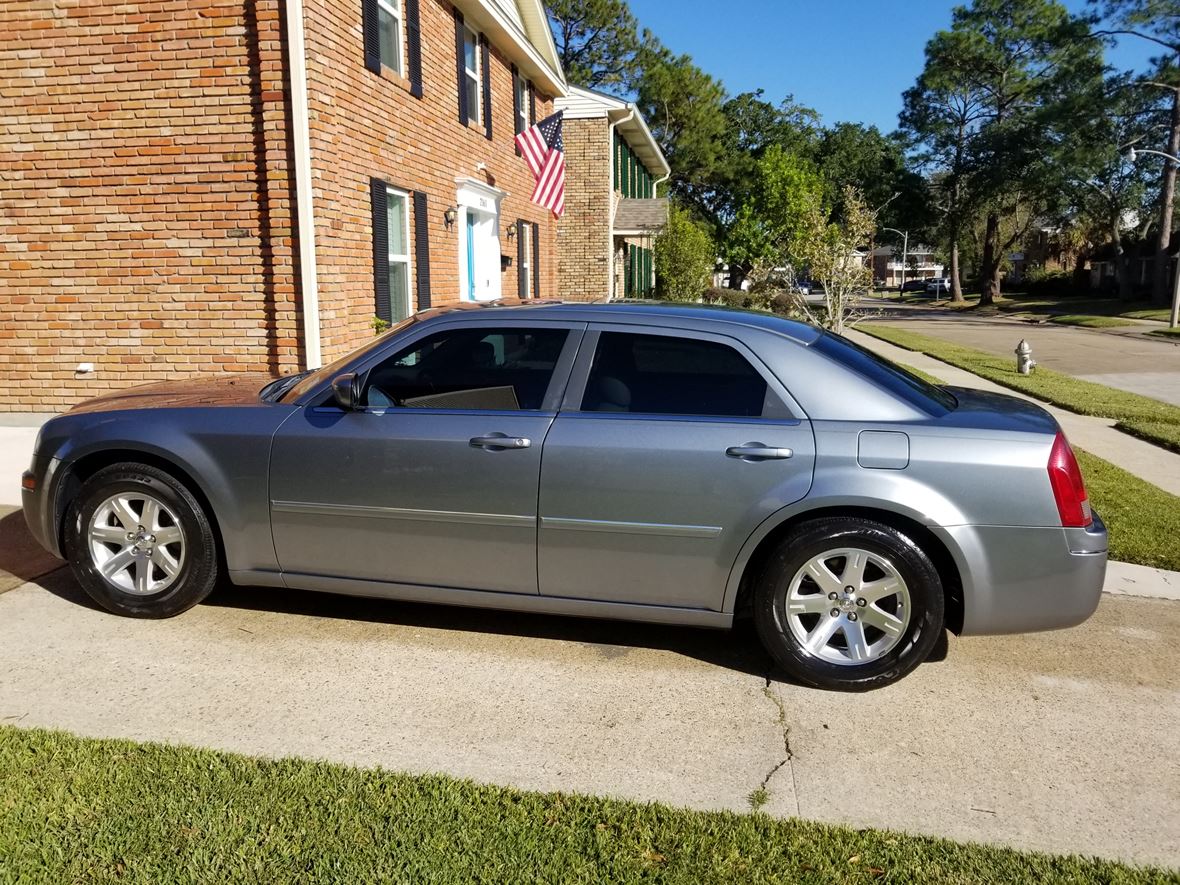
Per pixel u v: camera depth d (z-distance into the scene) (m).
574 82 44.22
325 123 8.38
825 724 3.44
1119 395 12.48
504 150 14.84
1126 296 47.72
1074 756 3.22
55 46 8.41
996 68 53.75
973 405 4.07
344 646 4.08
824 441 3.62
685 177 53.16
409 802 2.79
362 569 4.11
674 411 3.80
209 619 4.36
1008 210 55.50
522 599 3.98
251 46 8.17
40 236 8.78
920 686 3.79
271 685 3.67
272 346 8.65
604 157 21.50
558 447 3.79
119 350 8.89
